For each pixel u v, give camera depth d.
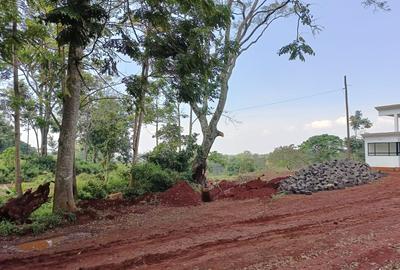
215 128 21.89
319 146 42.50
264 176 25.59
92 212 12.23
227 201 15.45
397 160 32.38
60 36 9.06
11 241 9.17
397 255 6.64
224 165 34.00
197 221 10.93
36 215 12.32
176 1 10.28
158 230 9.74
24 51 13.50
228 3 20.95
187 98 12.47
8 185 24.94
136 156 18.91
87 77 18.89
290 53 18.00
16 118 14.23
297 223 9.94
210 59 11.58
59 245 8.56
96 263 6.98
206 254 7.27
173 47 11.97
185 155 21.08
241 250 7.44
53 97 18.42
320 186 16.52
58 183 12.23
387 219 9.81
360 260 6.45
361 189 15.91
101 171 24.53
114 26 11.79
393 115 33.88
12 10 11.62
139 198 15.94
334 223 9.66
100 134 19.97
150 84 14.34
